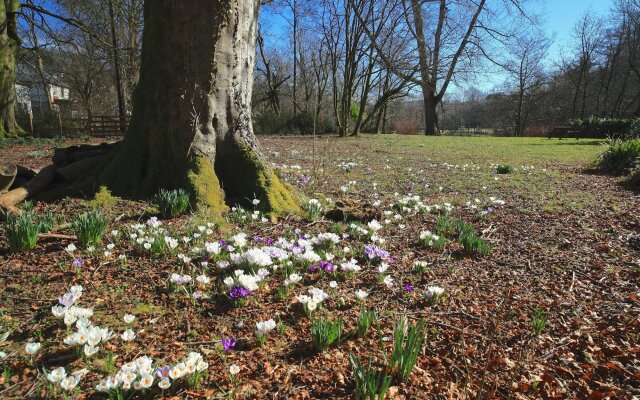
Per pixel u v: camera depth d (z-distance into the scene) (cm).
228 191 557
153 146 537
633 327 289
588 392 220
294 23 3497
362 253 416
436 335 276
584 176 1044
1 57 1962
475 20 2962
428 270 389
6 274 321
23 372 215
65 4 2294
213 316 285
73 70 3909
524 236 523
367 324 265
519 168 1190
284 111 3759
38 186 515
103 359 229
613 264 420
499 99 5878
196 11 496
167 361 230
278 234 457
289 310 298
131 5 2473
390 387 213
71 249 345
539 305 324
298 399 205
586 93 5206
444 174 1040
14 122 2058
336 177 939
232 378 215
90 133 2422
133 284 322
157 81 528
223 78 531
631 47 4297
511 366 241
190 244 405
